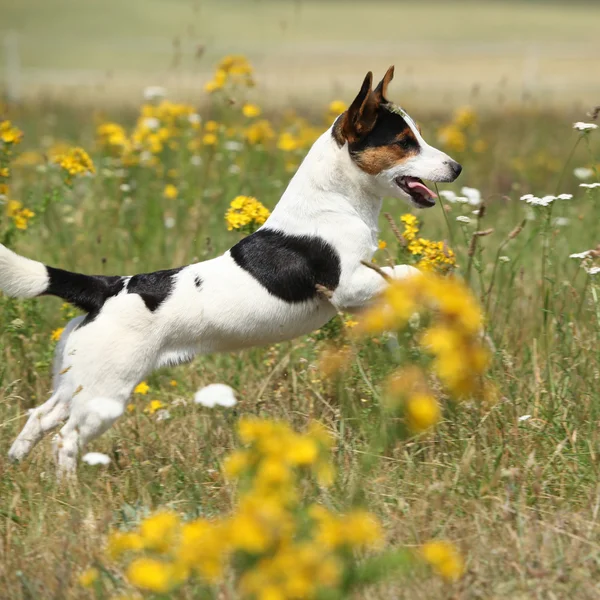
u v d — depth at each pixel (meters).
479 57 47.22
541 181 19.78
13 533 7.36
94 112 25.16
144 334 8.49
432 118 26.25
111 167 15.40
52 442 8.50
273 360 10.14
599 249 8.82
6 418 9.34
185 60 45.56
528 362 9.69
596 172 9.70
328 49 42.59
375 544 6.59
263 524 4.90
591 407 8.48
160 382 10.60
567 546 6.77
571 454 7.98
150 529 5.41
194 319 8.60
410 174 8.92
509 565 6.50
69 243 13.80
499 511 7.22
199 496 7.57
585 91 34.53
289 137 15.19
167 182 16.45
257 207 9.88
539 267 13.41
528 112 27.48
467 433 8.19
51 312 11.80
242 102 14.55
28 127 22.50
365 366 8.89
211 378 10.36
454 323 5.43
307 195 8.96
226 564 5.94
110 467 8.56
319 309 9.05
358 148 8.89
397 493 7.61
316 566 4.81
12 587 6.46
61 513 7.55
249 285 8.72
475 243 9.05
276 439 5.33
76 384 8.41
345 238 8.88
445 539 6.94
